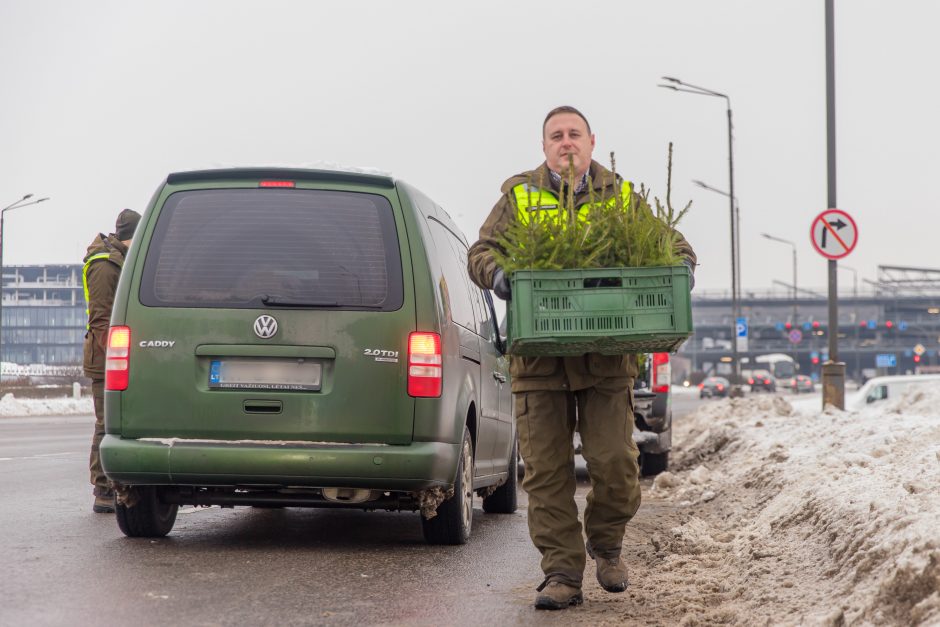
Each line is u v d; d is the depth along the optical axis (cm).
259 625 473
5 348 16700
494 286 504
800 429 1367
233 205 696
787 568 570
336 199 697
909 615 406
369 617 496
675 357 14300
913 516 498
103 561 622
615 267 491
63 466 1319
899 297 13462
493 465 876
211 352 674
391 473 665
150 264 689
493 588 577
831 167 1964
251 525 809
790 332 8756
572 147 530
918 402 1727
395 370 675
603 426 523
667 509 1018
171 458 665
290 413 669
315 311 677
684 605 512
